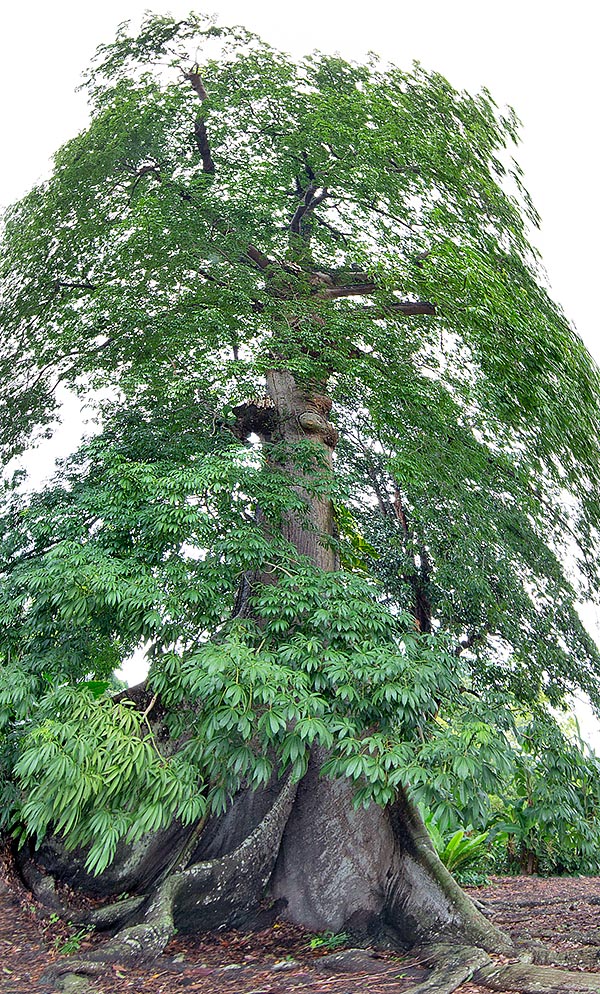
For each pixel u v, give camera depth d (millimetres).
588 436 10539
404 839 7797
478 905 9148
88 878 8523
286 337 9641
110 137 11680
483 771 6426
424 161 11047
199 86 12148
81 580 7066
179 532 7504
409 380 10422
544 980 5605
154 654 7387
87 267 11648
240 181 10695
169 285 10898
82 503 8133
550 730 8266
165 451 8766
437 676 6992
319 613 7055
